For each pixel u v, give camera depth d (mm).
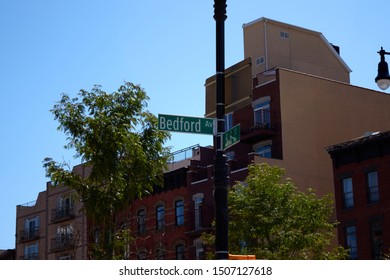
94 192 28750
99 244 29875
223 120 14008
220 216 13508
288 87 53906
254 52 60875
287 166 51781
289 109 53375
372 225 45656
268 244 36594
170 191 57125
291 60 61219
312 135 53906
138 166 28938
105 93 29547
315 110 54812
